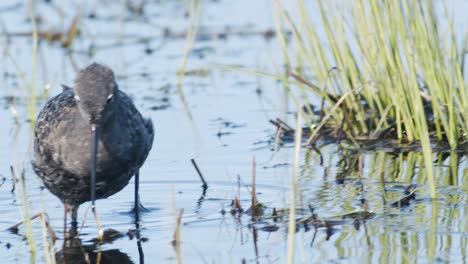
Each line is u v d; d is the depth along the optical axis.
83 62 18.56
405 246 9.91
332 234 10.42
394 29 13.34
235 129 14.90
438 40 13.29
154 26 20.67
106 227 11.20
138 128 11.30
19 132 14.89
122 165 11.20
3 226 11.30
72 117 11.00
